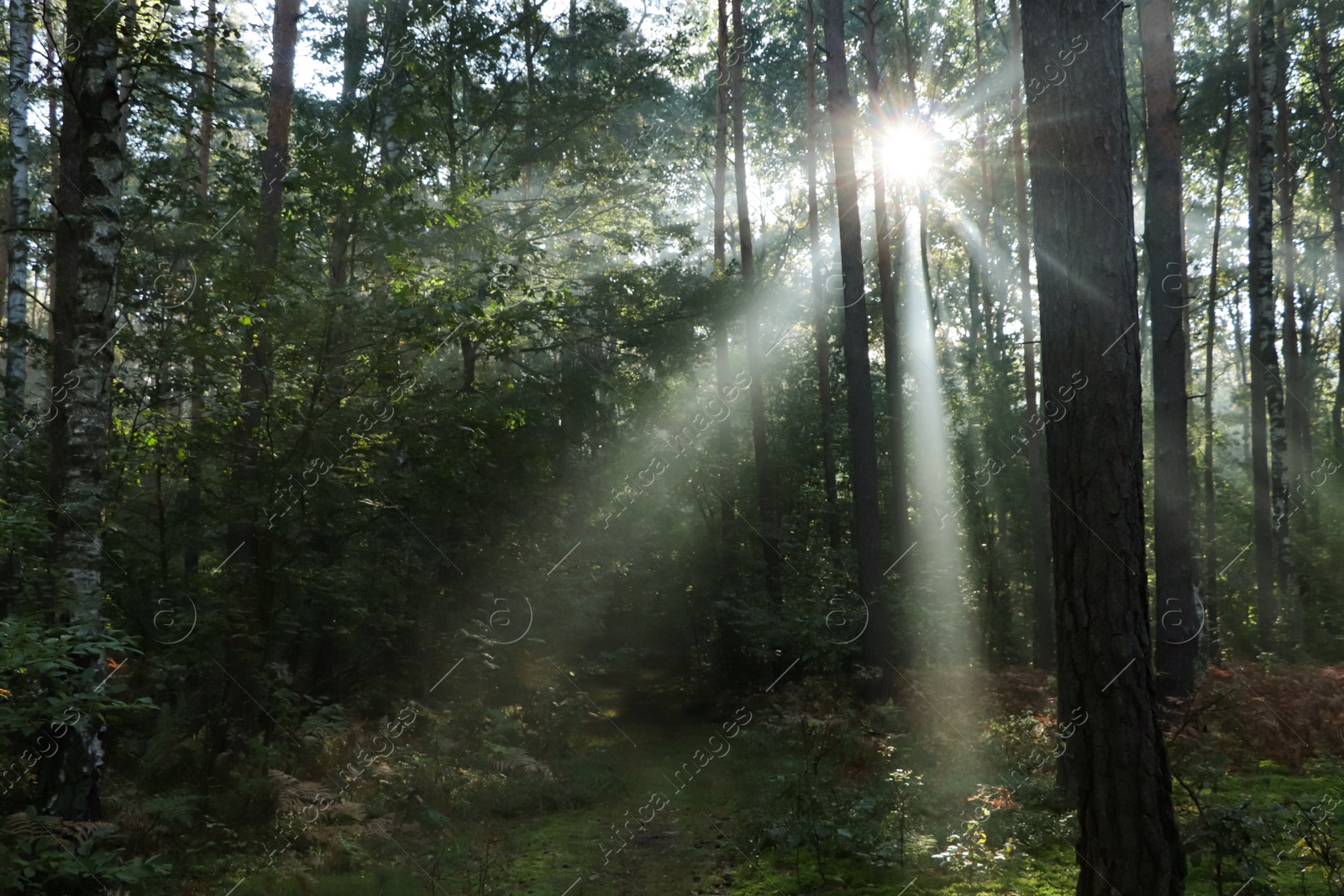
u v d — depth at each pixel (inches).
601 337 728.3
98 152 313.6
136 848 295.0
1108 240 226.2
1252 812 271.6
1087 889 216.4
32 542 303.4
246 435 417.1
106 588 379.2
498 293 454.9
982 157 1019.3
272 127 535.8
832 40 649.0
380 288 459.5
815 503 938.7
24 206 571.2
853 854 293.9
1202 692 440.1
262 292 406.6
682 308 743.1
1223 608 1003.3
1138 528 220.7
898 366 846.5
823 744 456.1
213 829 323.9
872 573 646.5
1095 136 229.5
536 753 508.7
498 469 614.9
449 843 331.3
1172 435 489.1
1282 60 903.1
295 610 455.5
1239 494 1133.1
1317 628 828.0
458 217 545.3
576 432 717.3
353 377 421.1
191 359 418.6
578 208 789.9
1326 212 1116.5
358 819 326.0
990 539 1029.8
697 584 829.2
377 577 530.0
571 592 629.9
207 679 401.4
